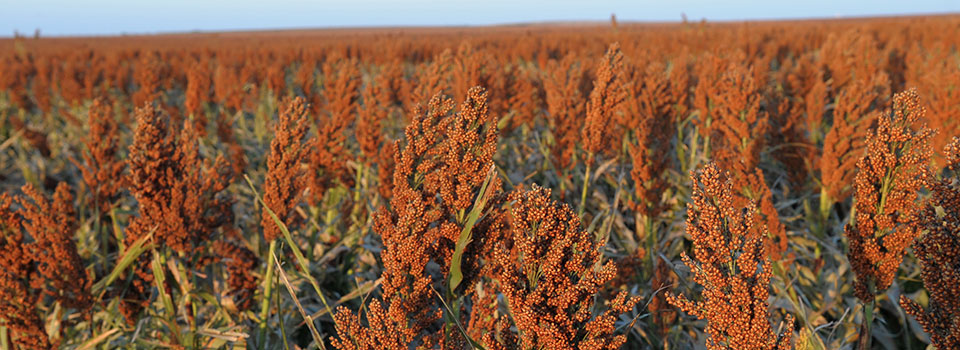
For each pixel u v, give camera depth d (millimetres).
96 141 5551
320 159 6000
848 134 5531
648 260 5812
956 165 2490
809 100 7719
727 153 5578
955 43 20672
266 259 5727
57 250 4086
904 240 3012
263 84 12938
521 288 2484
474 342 2816
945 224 2494
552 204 2369
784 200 7277
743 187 5270
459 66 7184
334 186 6512
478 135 2889
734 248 2404
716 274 2408
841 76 9938
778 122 7039
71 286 4223
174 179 4297
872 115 5480
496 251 2449
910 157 2918
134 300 4781
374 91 6473
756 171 5156
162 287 4363
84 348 4270
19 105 14227
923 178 2873
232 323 5230
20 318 4012
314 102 9094
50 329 4676
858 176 3152
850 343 5102
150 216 4344
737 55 9508
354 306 5746
